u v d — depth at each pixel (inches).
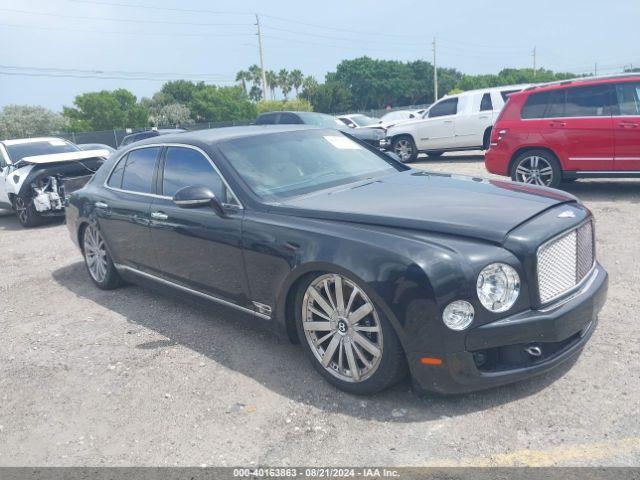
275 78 3887.8
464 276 117.6
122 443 127.9
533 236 123.9
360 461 113.2
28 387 158.7
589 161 329.4
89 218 225.9
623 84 318.0
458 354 119.0
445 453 112.9
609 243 241.0
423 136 615.8
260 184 163.2
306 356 158.1
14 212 473.7
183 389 148.2
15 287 260.5
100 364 167.9
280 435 124.3
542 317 121.6
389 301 121.3
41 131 2625.5
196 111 3014.3
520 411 124.0
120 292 234.5
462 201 143.5
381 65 4623.5
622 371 135.6
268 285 150.3
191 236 171.3
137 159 207.6
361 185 167.5
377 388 131.2
